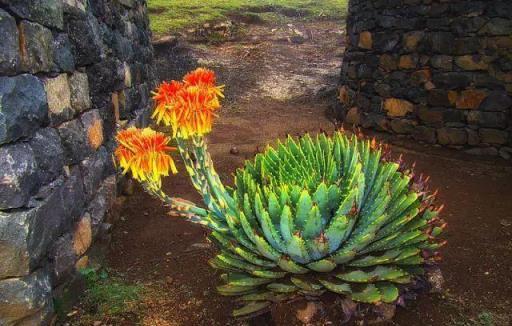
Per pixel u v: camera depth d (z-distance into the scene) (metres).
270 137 6.41
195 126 2.08
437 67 5.51
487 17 5.08
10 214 2.04
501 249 3.12
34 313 2.17
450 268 2.88
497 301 2.55
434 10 5.43
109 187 3.55
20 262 2.08
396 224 2.27
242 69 10.64
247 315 2.38
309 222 2.09
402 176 2.68
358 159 2.31
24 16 2.24
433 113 5.63
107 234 3.31
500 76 5.10
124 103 4.52
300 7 15.55
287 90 9.62
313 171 2.34
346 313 2.17
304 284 2.14
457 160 5.25
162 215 3.82
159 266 3.02
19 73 2.18
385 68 6.05
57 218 2.45
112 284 2.79
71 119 2.88
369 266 2.26
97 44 3.53
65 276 2.55
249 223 2.30
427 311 2.44
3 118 2.00
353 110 6.71
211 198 2.45
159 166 2.06
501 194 4.16
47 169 2.38
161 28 11.93
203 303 2.60
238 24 13.30
